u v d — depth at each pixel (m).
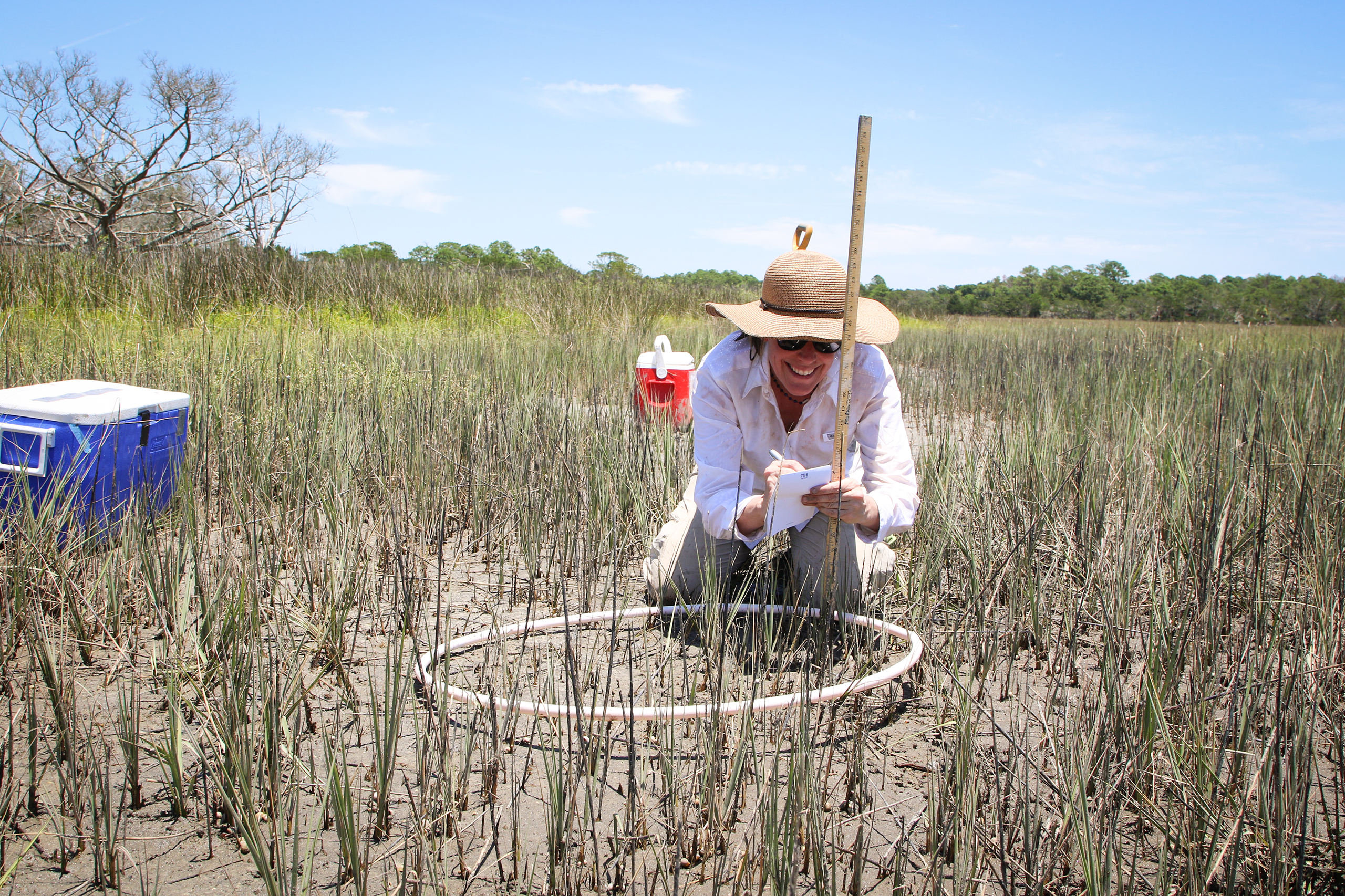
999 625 2.71
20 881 1.54
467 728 1.99
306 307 9.55
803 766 1.67
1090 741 1.85
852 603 2.74
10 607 2.39
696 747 1.97
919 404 8.14
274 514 3.44
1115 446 4.29
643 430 4.71
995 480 3.61
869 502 2.40
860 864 1.53
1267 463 3.35
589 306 13.04
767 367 2.60
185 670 2.08
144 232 24.94
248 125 23.86
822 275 2.42
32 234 20.86
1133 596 2.72
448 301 11.88
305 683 2.30
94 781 1.68
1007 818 1.67
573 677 1.71
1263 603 2.38
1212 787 1.72
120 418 3.12
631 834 1.61
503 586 3.12
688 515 2.87
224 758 1.78
